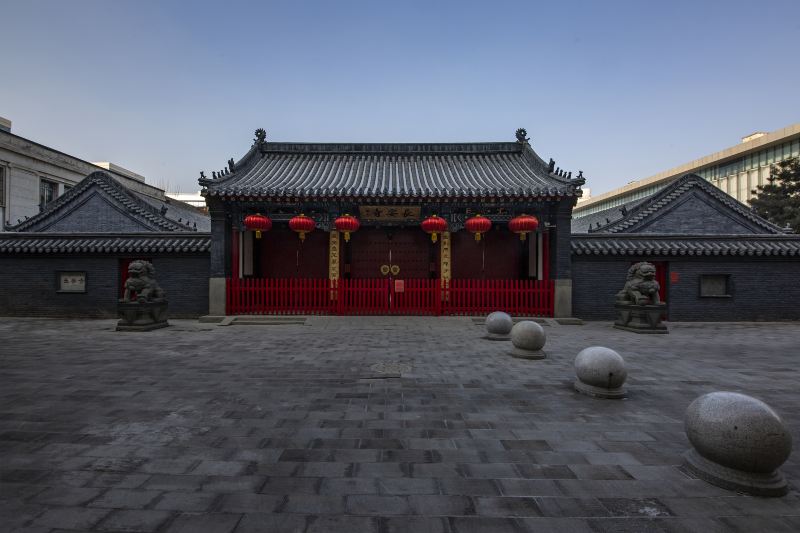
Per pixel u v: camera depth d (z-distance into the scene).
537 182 19.56
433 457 5.41
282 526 3.95
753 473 4.64
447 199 17.95
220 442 5.80
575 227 34.56
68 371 9.55
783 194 34.50
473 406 7.34
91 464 5.16
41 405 7.25
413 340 13.60
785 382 8.98
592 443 5.86
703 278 18.66
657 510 4.27
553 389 8.34
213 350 11.97
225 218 18.27
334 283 18.39
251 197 17.81
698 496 4.52
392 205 18.97
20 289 18.83
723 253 18.17
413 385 8.59
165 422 6.52
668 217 22.03
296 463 5.21
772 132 48.31
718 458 4.73
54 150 35.16
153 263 18.89
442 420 6.69
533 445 5.79
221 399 7.64
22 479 4.80
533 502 4.39
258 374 9.40
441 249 19.62
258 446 5.69
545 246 19.06
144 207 23.23
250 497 4.45
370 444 5.78
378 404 7.43
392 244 21.03
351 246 20.95
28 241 18.78
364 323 16.81
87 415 6.80
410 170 22.55
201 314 18.72
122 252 18.56
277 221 20.06
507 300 18.27
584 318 18.61
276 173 21.69
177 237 19.08
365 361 10.68
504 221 19.14
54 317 18.70
